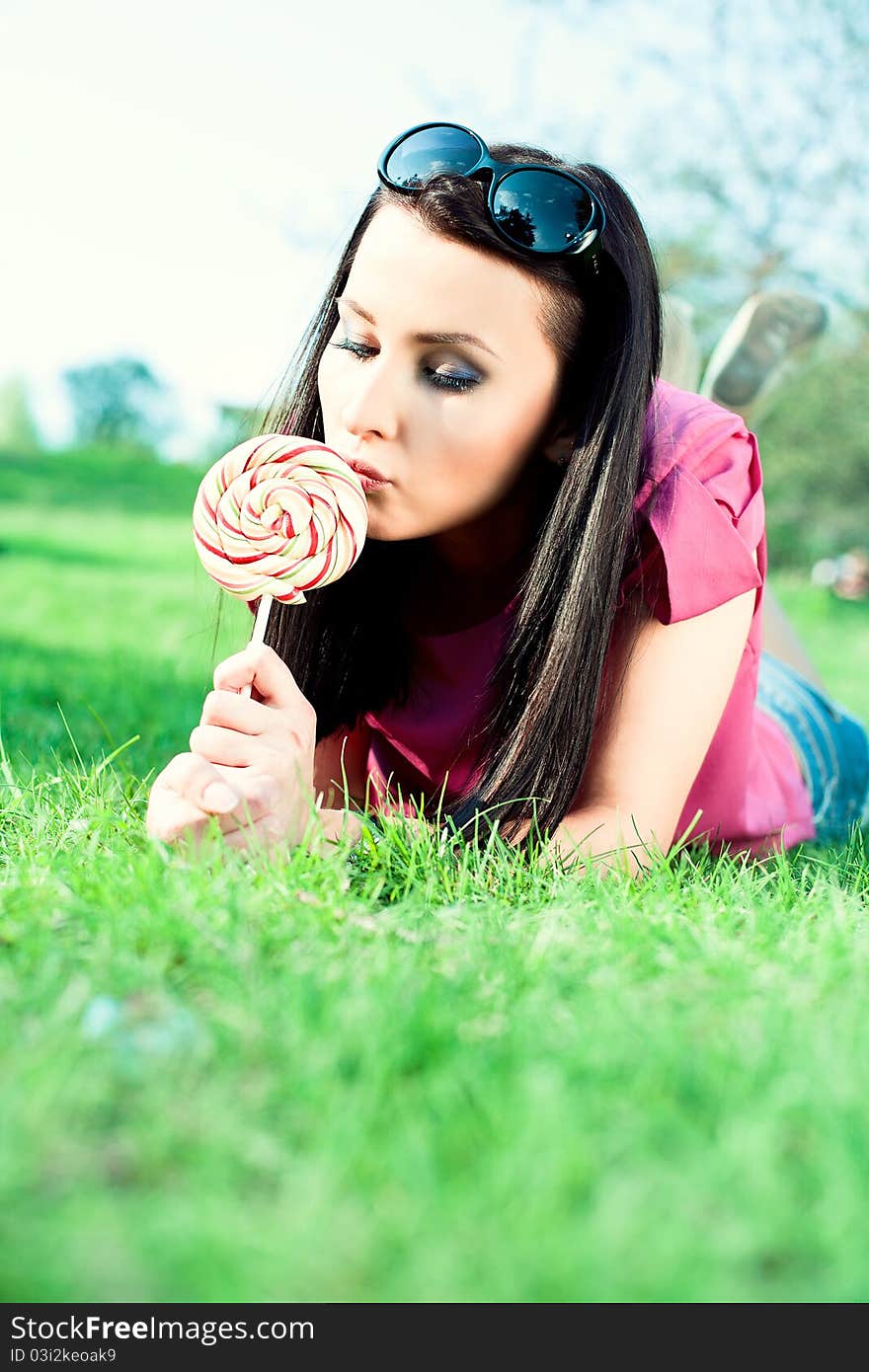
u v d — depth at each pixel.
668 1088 1.36
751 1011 1.57
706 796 2.71
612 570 2.28
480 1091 1.32
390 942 1.81
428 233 2.15
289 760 2.13
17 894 1.86
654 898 2.06
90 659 5.18
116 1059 1.36
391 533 2.29
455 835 2.23
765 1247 1.13
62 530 13.22
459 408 2.19
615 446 2.26
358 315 2.21
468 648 2.61
